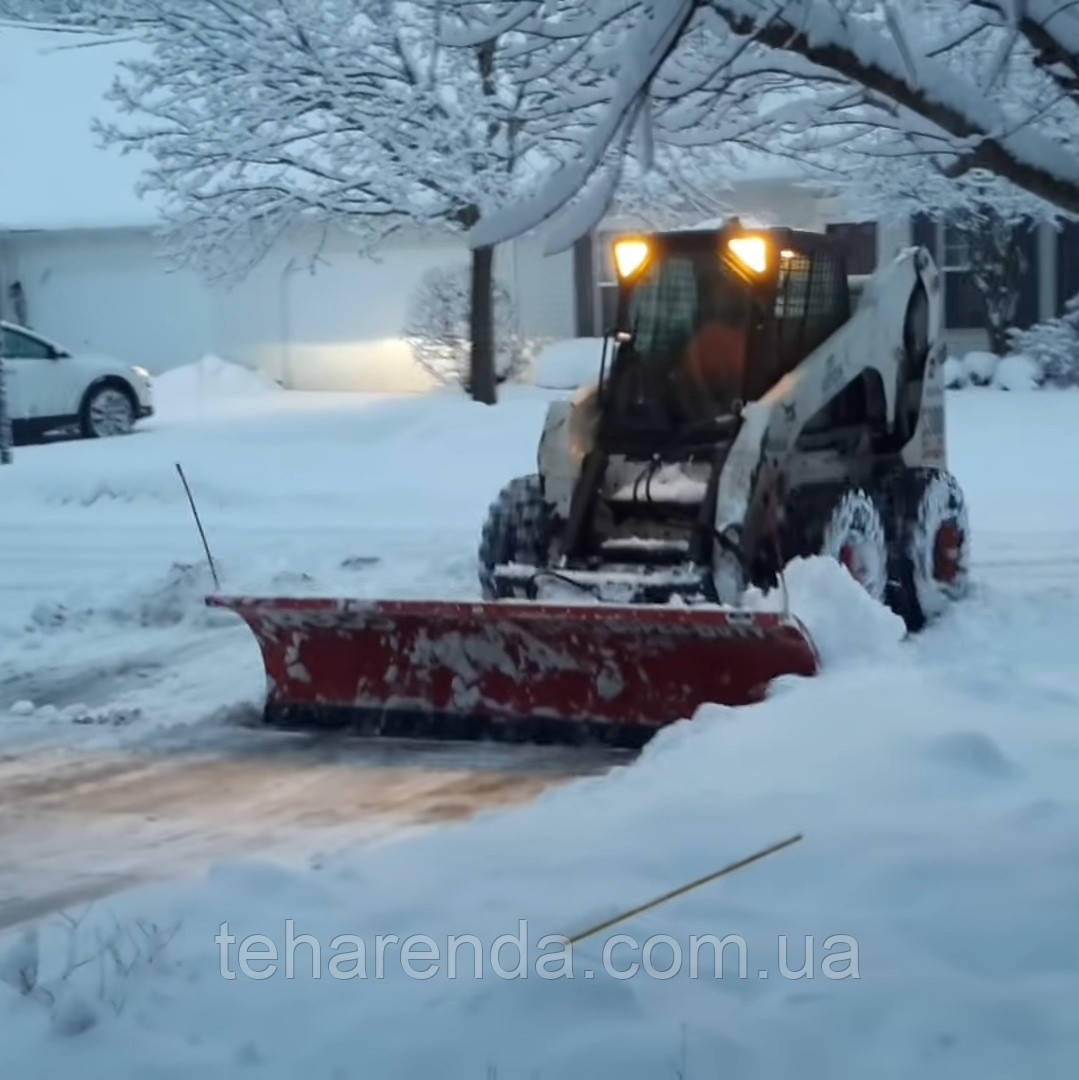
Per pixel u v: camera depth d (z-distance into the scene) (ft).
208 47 60.90
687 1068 14.49
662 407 32.45
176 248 75.10
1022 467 58.70
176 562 47.83
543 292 86.79
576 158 19.53
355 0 42.27
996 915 17.33
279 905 19.04
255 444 69.00
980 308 82.79
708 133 23.52
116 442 71.26
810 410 32.37
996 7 18.85
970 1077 14.32
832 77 21.34
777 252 32.40
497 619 28.60
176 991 16.71
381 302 91.04
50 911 21.44
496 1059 14.84
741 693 28.66
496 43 25.71
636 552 31.42
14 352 75.61
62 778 28.48
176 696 34.55
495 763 28.66
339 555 48.19
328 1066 14.98
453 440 67.51
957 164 21.24
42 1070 15.26
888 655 29.37
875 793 21.43
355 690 31.12
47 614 42.32
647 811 21.47
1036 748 23.09
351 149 67.31
